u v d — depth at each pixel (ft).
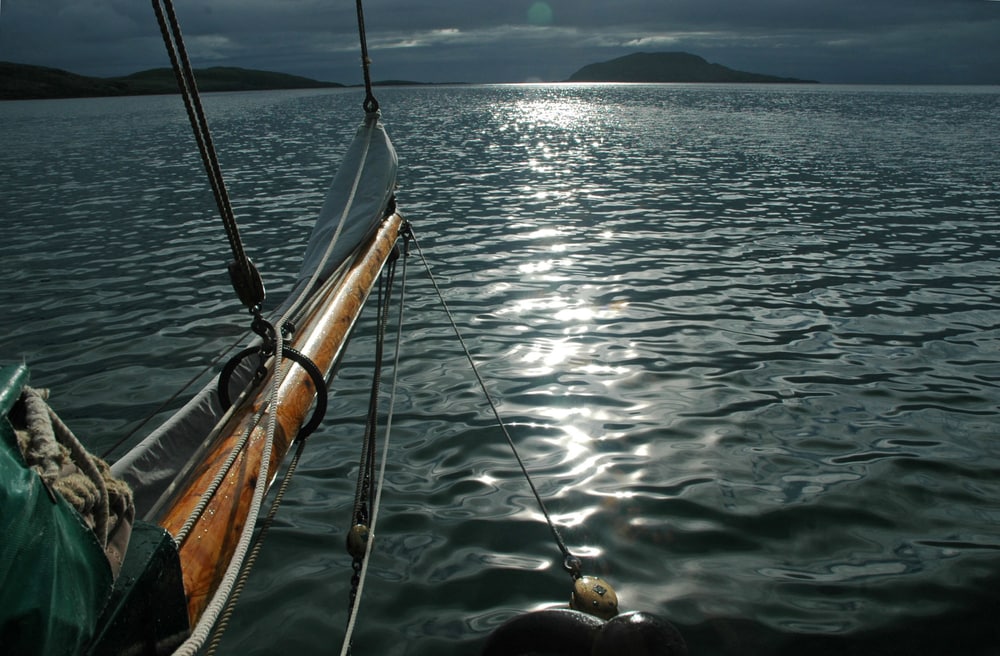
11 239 45.73
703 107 251.80
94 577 4.35
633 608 12.16
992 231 46.52
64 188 69.92
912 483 16.21
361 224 15.61
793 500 15.48
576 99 346.33
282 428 8.27
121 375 23.43
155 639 5.21
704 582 12.76
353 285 13.10
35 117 210.38
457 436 18.72
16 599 3.66
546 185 70.54
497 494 15.81
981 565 13.20
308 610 12.03
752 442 18.33
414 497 15.72
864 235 45.47
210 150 8.39
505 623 6.83
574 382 22.31
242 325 28.25
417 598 12.35
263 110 245.24
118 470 7.77
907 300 31.17
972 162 87.45
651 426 19.22
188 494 6.82
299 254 41.04
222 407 8.99
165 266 38.11
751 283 33.99
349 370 23.47
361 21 17.58
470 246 43.11
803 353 24.88
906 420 19.63
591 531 14.33
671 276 35.42
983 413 20.11
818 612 11.98
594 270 36.83
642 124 165.37
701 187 68.28
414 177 78.13
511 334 26.94
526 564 13.28
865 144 111.75
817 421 19.56
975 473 16.69
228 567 6.48
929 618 11.82
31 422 4.38
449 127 160.66
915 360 24.20
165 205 59.00
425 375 23.03
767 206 57.06
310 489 16.11
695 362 24.04
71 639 4.10
